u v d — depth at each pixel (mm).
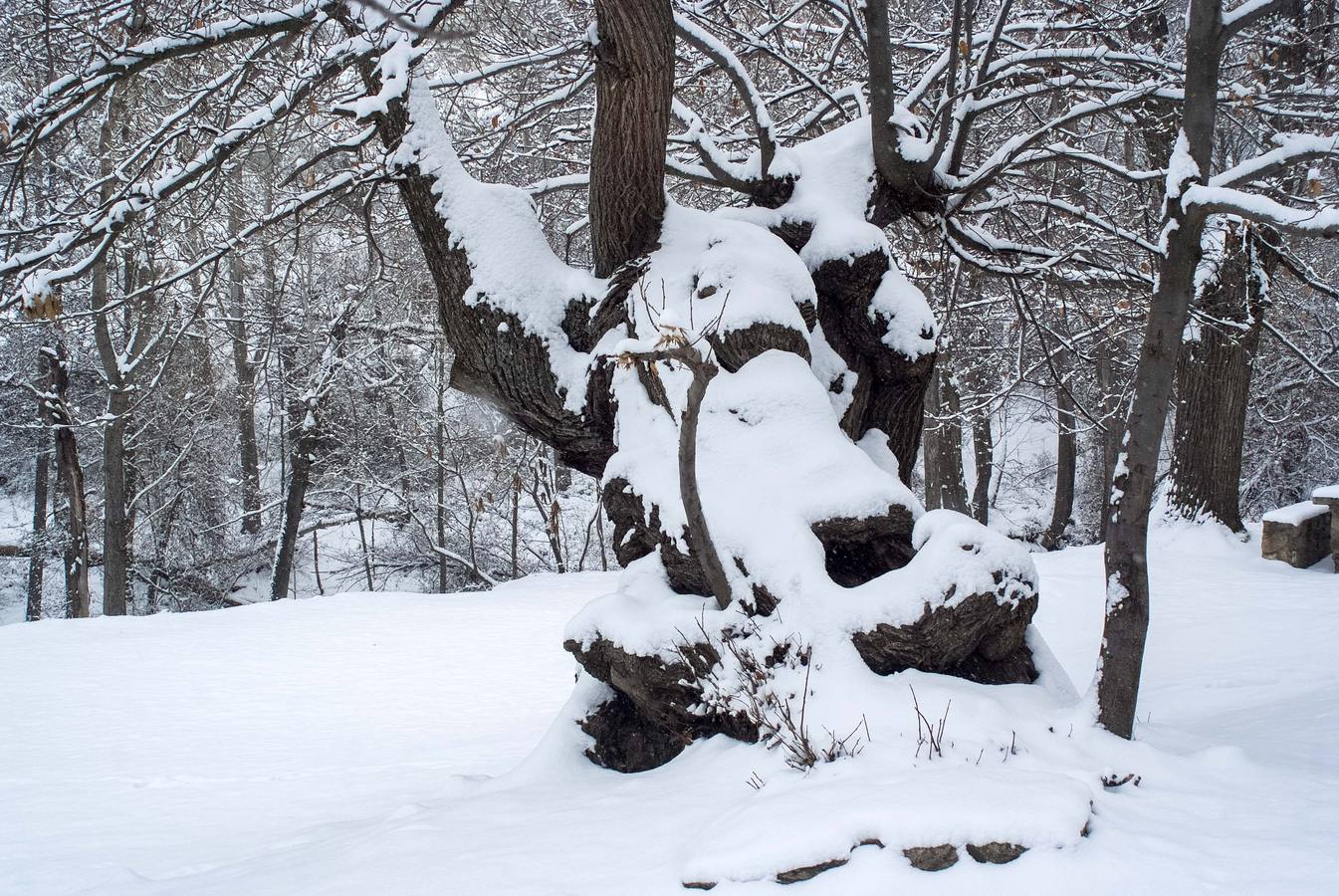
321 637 14711
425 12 6777
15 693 11703
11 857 6172
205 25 6621
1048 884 3336
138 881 5102
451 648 13930
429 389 26859
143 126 10977
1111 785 4160
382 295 25125
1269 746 5105
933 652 5074
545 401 6934
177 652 13859
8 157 6586
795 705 4887
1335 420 23344
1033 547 25203
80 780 8383
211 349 26984
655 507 5863
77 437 26234
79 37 7121
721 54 7410
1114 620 4820
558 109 9641
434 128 7180
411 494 27094
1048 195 9625
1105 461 22281
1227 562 13883
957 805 3615
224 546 28406
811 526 5555
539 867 3980
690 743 5617
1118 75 9477
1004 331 20062
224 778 8445
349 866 4418
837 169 7668
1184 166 5000
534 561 28172
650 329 6246
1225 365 14836
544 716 10516
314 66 7172
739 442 5910
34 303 5586
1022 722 4637
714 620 5379
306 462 26219
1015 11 10977
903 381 7203
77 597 23172
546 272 7082
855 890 3391
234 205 11406
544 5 11266
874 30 7031
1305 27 10750
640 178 6621
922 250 10688
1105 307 12430
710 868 3545
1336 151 4719
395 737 9844
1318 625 9945
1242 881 3215
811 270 7117
